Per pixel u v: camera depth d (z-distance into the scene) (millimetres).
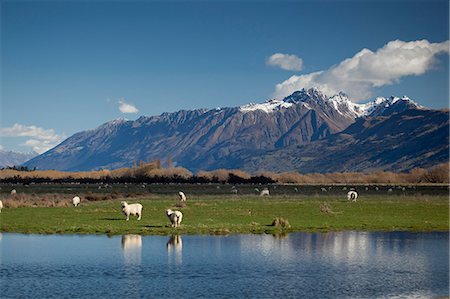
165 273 31938
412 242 44625
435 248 41531
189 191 137250
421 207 77250
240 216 62438
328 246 42219
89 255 37781
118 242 43719
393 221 58500
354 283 29672
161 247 41156
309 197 105312
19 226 52250
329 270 33000
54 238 46062
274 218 59625
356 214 66125
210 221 56594
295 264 34812
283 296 26969
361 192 134000
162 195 110000
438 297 26859
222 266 34031
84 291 27797
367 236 48250
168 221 56406
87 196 99875
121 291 27812
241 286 28875
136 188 158625
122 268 33375
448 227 54156
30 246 41844
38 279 30438
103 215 62906
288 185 198500
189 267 33688
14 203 76125
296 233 49906
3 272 32281
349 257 37469
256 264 34719
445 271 32844
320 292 27750
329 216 63219
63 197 99250
